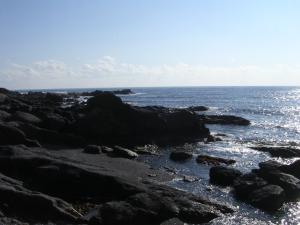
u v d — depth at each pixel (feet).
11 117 128.98
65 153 100.73
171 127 145.28
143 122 138.41
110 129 129.90
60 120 130.82
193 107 296.10
